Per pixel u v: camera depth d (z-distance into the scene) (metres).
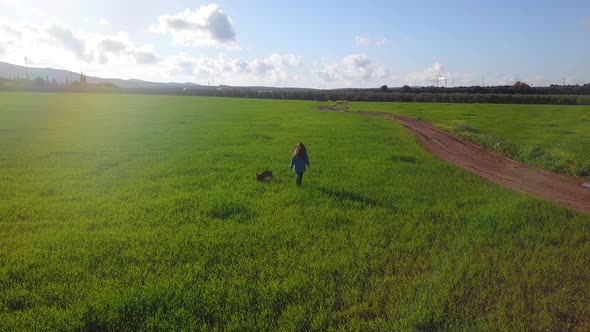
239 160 21.73
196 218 11.31
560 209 12.93
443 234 10.41
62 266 8.22
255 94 135.62
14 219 11.39
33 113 54.72
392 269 8.32
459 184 16.50
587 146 28.09
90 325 6.21
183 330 6.02
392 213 12.23
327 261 8.55
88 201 13.30
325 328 6.31
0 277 7.69
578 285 7.61
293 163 15.79
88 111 61.53
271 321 6.38
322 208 12.52
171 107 76.62
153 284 7.40
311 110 71.62
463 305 6.95
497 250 9.29
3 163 20.27
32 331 6.04
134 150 25.44
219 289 7.21
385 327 6.22
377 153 24.70
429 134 37.22
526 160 24.08
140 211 12.09
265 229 10.55
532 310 6.83
